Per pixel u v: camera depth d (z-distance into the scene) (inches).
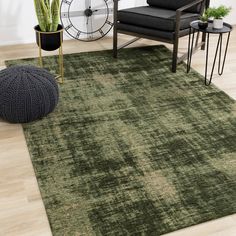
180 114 106.9
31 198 78.3
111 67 133.0
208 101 113.5
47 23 115.5
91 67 132.5
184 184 82.2
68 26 154.6
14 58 138.0
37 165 86.8
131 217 73.9
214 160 89.6
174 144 94.7
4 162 88.0
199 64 136.2
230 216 75.2
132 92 117.3
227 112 108.3
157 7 144.9
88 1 153.3
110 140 95.6
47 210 75.0
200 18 123.6
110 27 161.2
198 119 104.8
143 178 83.6
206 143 95.3
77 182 82.1
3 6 143.2
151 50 147.4
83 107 109.0
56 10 113.7
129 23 134.0
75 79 124.0
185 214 74.9
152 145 94.1
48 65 132.8
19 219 73.4
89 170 85.6
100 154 90.6
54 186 80.9
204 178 84.0
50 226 71.7
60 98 112.9
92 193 79.3
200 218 74.2
